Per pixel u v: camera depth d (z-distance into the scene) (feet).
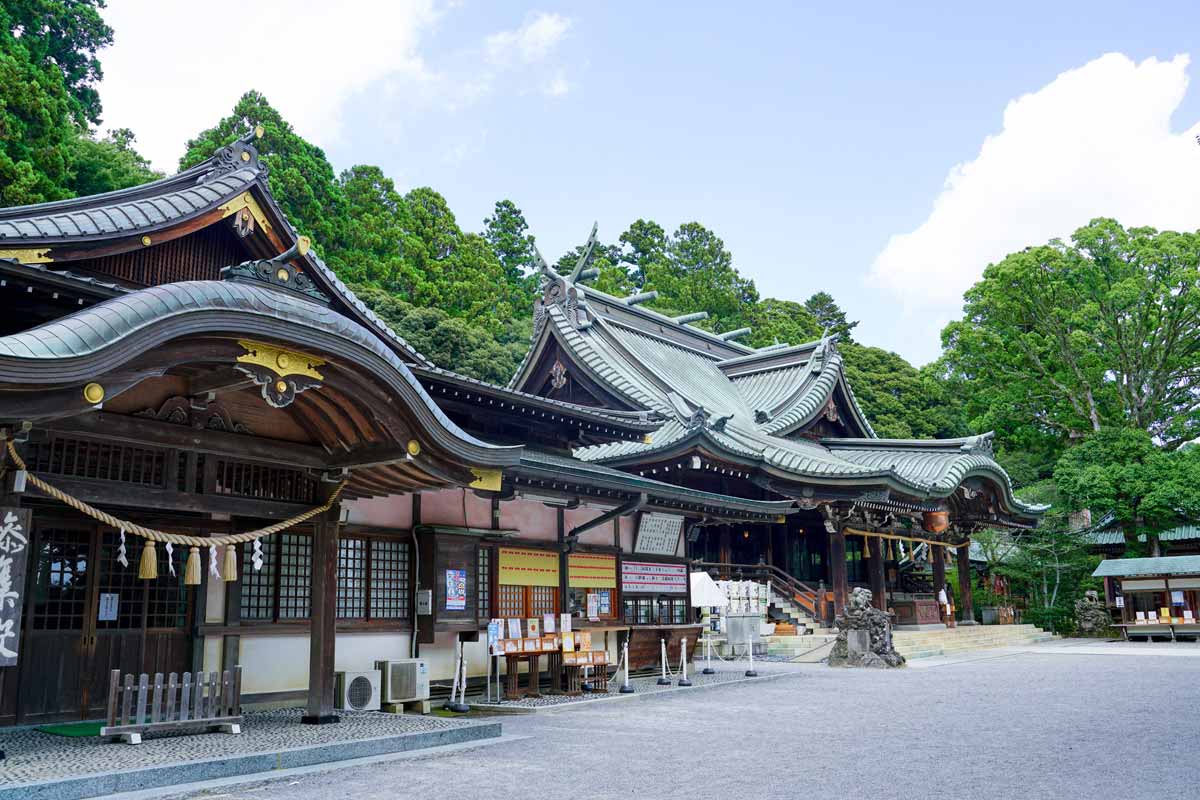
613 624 58.54
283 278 32.22
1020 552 131.23
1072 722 39.34
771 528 108.78
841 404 120.67
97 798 23.62
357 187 156.46
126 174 122.42
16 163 82.53
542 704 45.73
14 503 26.40
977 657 85.20
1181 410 161.07
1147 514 129.80
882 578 99.55
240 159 54.65
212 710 32.99
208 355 28.68
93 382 25.81
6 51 91.09
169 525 38.70
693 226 229.86
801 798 23.88
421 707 43.93
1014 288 164.86
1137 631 111.04
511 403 58.70
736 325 212.02
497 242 222.69
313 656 36.35
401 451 34.88
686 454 80.69
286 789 25.35
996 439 178.09
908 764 29.09
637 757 30.81
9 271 34.99
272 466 35.91
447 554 47.50
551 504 55.57
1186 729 36.91
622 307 116.67
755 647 83.87
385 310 125.80
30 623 34.71
